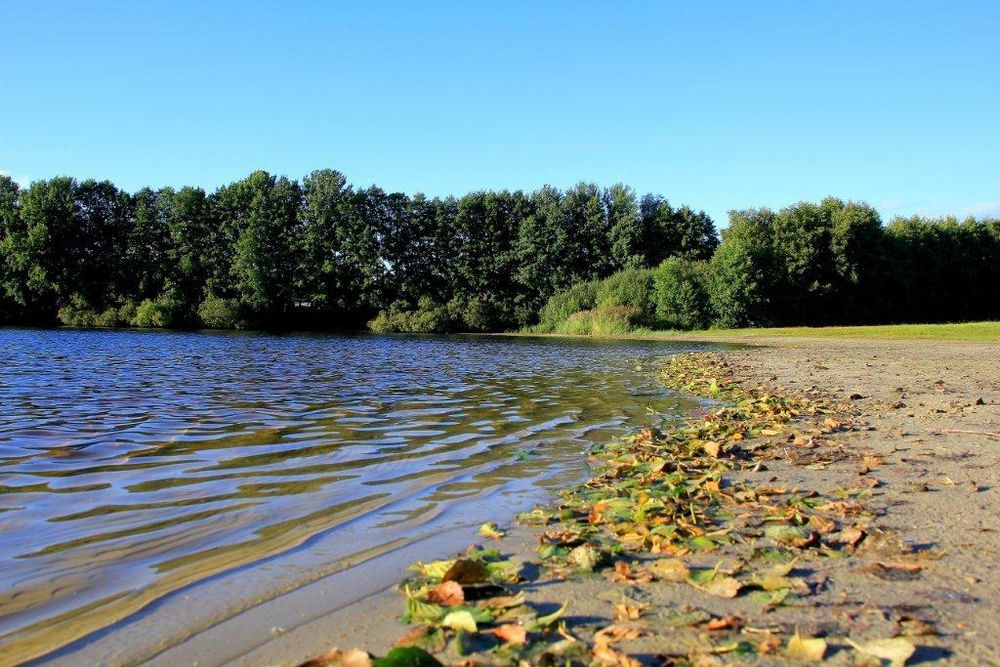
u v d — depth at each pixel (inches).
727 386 521.0
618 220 2768.2
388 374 642.2
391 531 174.9
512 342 1534.2
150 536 167.2
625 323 2026.3
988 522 171.9
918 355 895.7
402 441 298.8
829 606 122.8
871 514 179.9
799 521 176.7
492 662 102.7
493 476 238.4
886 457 254.5
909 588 130.6
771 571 139.6
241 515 185.6
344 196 2554.1
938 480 216.8
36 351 946.1
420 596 128.2
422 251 2704.2
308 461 255.0
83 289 2300.7
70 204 2317.9
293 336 1764.3
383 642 111.7
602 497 208.7
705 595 129.6
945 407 381.4
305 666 97.6
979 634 110.2
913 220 2645.2
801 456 262.4
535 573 144.9
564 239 2642.7
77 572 142.8
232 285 2410.2
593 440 309.9
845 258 2292.1
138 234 2436.0
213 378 580.4
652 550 159.2
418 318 2365.9
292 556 155.1
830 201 2431.1
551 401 447.5
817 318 2336.4
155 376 593.6
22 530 169.8
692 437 309.0
